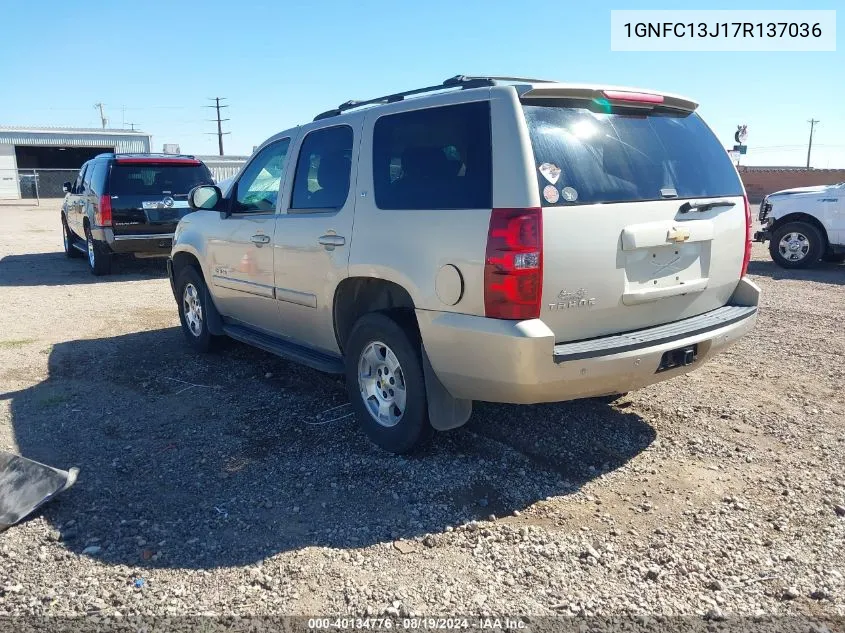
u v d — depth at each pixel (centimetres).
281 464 424
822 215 1188
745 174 4806
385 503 376
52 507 374
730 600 294
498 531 347
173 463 429
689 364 402
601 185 368
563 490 387
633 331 385
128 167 1104
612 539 339
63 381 592
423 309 384
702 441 446
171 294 999
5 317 845
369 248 418
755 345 675
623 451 434
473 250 355
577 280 353
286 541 341
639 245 371
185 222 670
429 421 409
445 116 385
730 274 437
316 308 478
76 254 1441
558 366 347
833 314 816
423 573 315
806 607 289
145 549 335
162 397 549
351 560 325
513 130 352
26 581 312
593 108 387
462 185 368
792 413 493
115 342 721
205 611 290
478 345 356
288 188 509
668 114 429
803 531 343
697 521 353
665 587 303
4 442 463
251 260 545
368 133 434
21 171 4341
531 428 468
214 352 668
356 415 454
